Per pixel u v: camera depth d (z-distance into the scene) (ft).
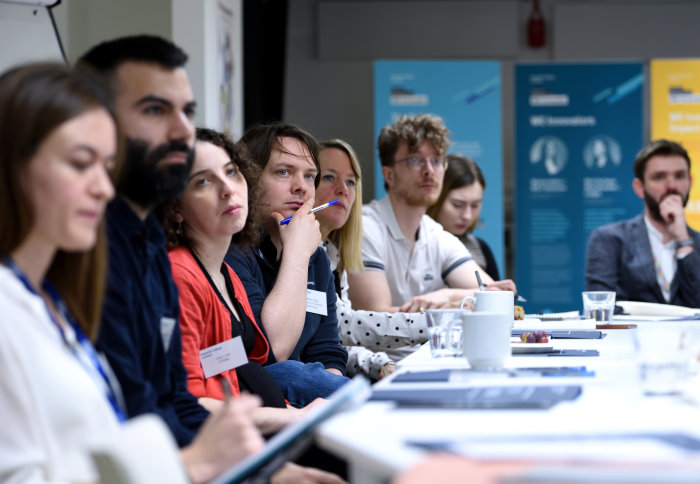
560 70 24.39
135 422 3.45
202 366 7.04
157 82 5.69
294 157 10.08
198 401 6.49
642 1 30.01
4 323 3.90
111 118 4.39
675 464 2.91
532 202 24.48
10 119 4.10
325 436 3.68
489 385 5.15
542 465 2.98
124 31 16.26
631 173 24.47
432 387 5.09
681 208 16.92
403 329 11.69
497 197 24.48
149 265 5.73
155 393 5.46
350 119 30.35
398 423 3.91
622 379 5.44
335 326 10.33
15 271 4.15
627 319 11.20
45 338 4.02
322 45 30.12
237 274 8.77
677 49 29.96
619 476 2.68
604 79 24.43
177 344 5.98
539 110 24.47
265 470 4.25
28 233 4.19
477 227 24.52
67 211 4.14
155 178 5.72
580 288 24.41
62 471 3.92
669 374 4.77
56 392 3.95
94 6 16.26
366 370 10.82
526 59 30.37
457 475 2.80
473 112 24.41
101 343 5.09
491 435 3.58
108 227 5.33
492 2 29.91
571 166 24.45
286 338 8.84
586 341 8.41
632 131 24.48
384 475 3.31
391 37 30.04
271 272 9.83
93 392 4.10
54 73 4.22
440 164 14.06
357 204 12.05
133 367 5.20
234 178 7.73
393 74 24.35
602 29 29.94
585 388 5.05
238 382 7.42
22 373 3.90
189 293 7.00
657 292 16.87
